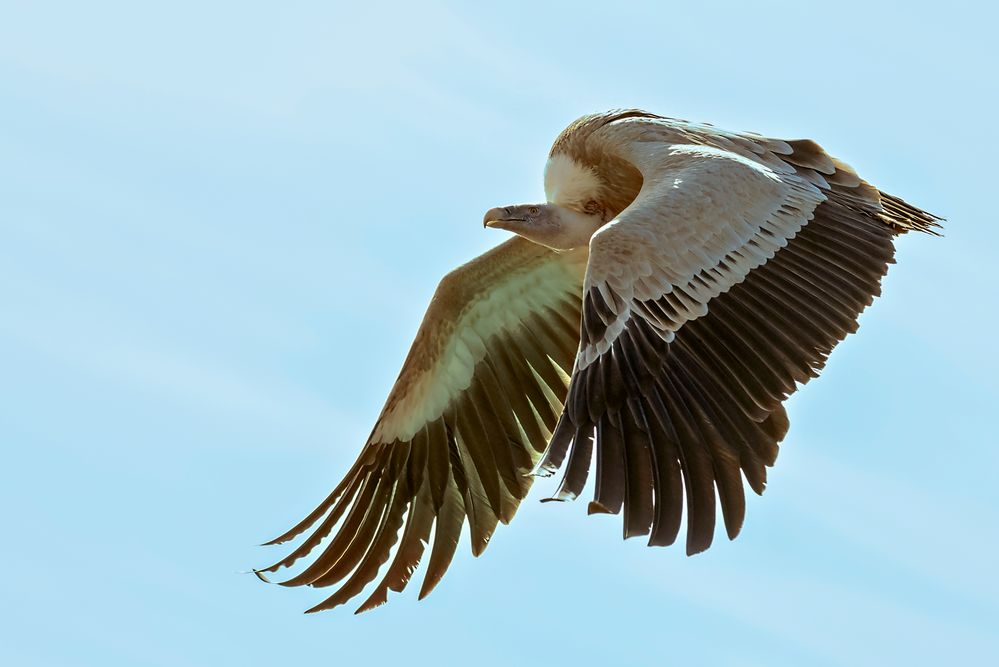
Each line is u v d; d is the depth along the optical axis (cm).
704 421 1079
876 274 1190
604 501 1036
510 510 1398
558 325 1416
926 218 1278
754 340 1123
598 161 1343
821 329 1148
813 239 1190
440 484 1398
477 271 1406
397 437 1409
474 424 1412
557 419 1412
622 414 1068
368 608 1361
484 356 1421
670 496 1046
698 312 1116
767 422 1094
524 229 1359
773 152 1280
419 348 1420
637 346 1092
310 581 1351
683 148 1252
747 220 1172
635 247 1121
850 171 1280
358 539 1377
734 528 1046
